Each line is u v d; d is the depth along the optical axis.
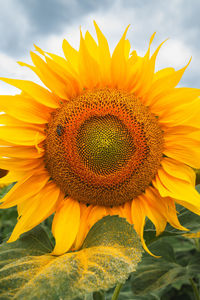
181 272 0.57
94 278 0.37
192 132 0.50
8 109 0.50
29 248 0.47
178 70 0.50
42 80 0.50
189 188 0.49
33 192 0.51
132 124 0.51
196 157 0.50
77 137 0.51
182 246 0.88
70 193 0.51
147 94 0.51
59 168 0.51
